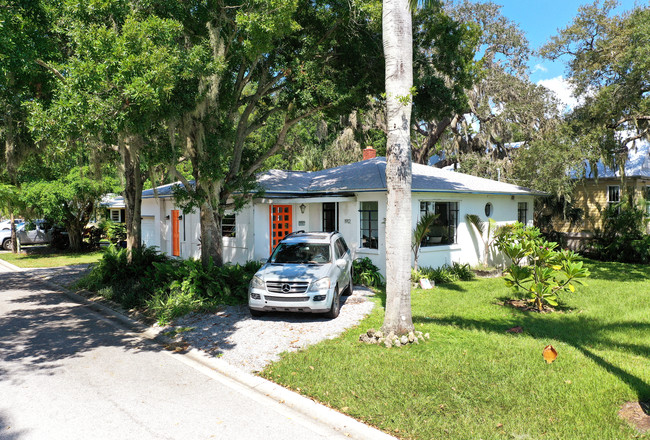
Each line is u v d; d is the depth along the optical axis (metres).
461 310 8.81
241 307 9.21
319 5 10.17
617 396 4.65
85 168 17.70
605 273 14.08
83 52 6.56
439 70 11.60
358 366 5.61
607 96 15.52
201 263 10.98
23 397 4.99
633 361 5.74
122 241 21.98
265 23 7.90
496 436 3.88
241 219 14.45
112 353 6.67
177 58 6.69
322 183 14.97
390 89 6.54
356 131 17.06
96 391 5.17
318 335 7.17
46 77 9.00
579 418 4.18
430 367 5.51
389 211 6.64
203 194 9.79
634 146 18.70
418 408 4.44
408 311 6.67
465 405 4.49
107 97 6.44
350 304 9.41
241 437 4.08
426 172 15.58
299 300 7.87
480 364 5.60
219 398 4.98
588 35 17.50
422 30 11.05
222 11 8.89
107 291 10.91
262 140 25.55
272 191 13.88
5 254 22.09
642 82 14.94
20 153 11.38
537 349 6.21
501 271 13.98
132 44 6.30
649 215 17.47
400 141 6.51
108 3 6.61
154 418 4.46
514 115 21.66
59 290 12.41
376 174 13.46
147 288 10.38
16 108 10.10
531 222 18.02
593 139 16.47
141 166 12.49
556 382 5.02
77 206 21.44
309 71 10.21
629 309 8.73
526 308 8.98
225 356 6.34
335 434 4.16
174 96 7.55
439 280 12.25
